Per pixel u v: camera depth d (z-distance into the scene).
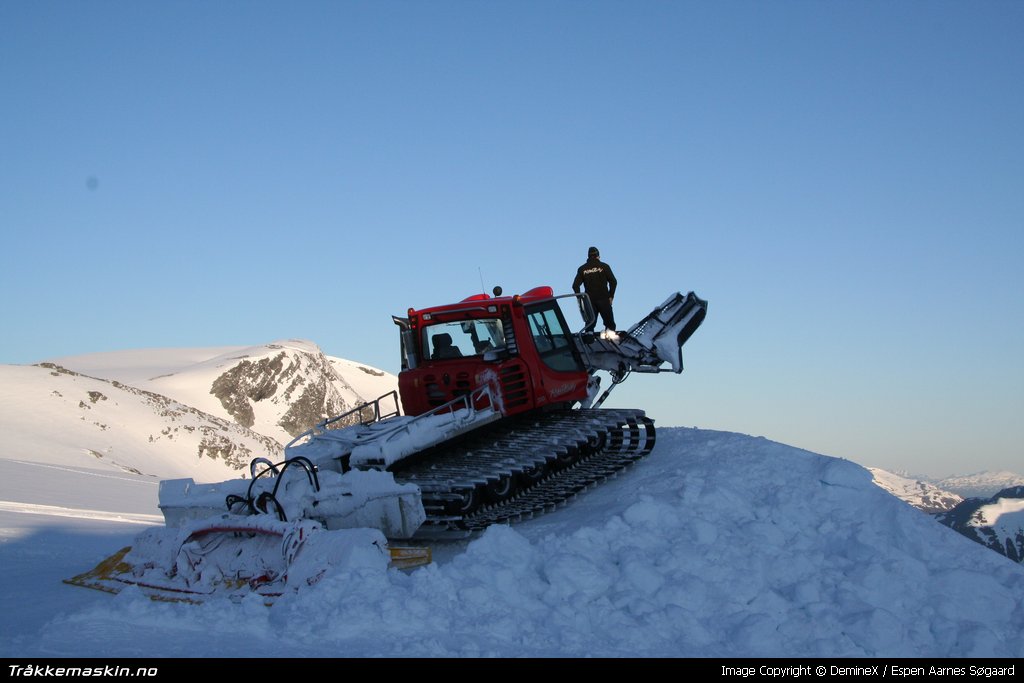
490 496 12.49
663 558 9.70
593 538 10.17
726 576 9.49
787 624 8.72
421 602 8.18
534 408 14.24
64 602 9.66
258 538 10.23
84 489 29.86
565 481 13.61
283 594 9.07
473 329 13.85
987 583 10.07
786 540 10.95
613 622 8.45
